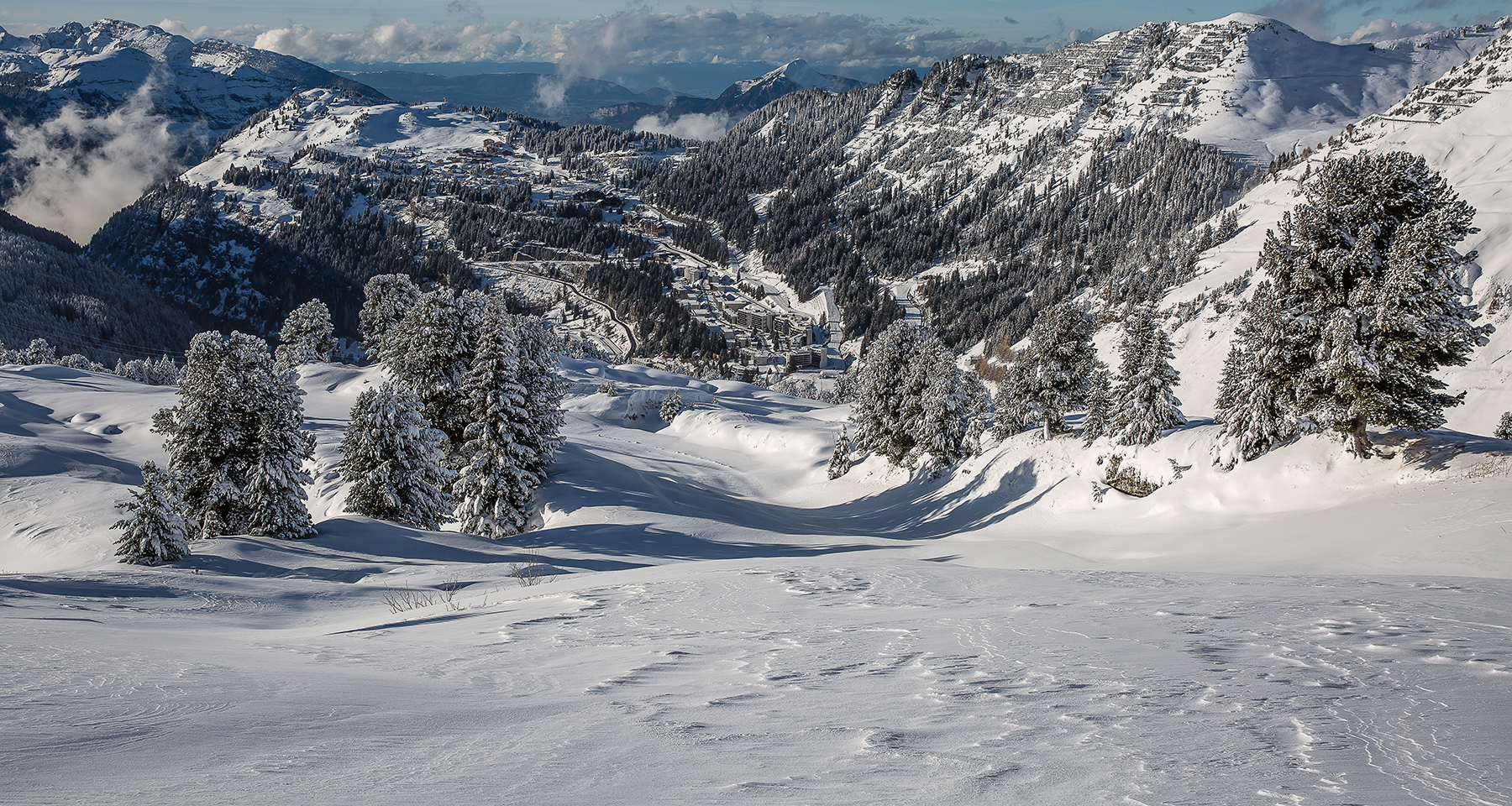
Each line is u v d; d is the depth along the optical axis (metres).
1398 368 25.66
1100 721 4.12
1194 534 28.80
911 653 6.75
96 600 15.91
